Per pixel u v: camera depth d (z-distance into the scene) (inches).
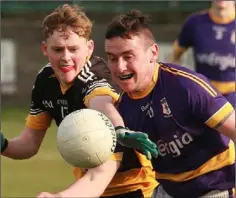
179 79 299.0
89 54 338.0
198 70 645.3
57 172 702.5
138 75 293.0
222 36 629.9
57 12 327.3
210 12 640.4
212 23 635.5
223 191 319.6
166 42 1177.4
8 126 1001.5
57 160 776.3
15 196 573.9
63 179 661.3
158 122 304.2
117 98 317.7
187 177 319.9
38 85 350.9
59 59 327.3
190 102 295.7
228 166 317.4
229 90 628.7
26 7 1212.5
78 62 329.1
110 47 289.9
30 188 613.0
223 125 298.0
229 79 628.7
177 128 303.7
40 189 608.4
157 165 324.2
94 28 1170.6
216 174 317.7
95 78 327.3
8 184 633.0
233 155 318.3
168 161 318.3
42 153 814.5
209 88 297.4
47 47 331.6
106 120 282.0
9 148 360.2
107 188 340.5
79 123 276.7
